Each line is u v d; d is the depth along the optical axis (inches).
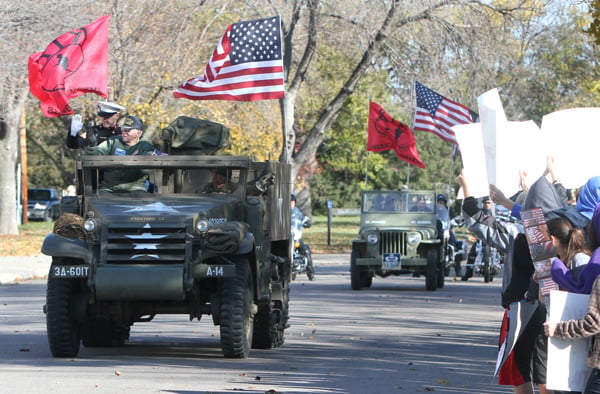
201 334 1208.8
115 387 792.3
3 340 1127.6
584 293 524.1
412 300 1711.4
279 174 1110.4
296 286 2042.3
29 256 2748.5
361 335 1192.8
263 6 3159.5
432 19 3090.6
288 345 1099.3
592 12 1605.6
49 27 2576.3
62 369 893.8
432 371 898.7
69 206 1019.9
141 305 984.9
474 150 646.5
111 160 1026.1
